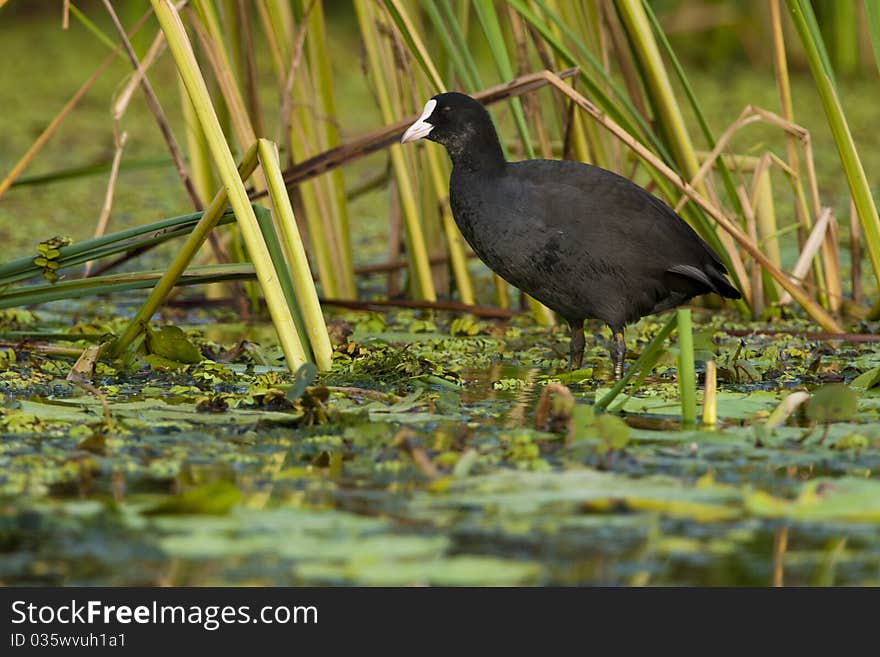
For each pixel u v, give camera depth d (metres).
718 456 8.21
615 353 11.16
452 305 14.20
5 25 37.12
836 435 8.76
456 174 11.02
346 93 30.56
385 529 6.73
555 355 12.39
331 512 6.96
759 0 29.56
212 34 11.84
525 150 12.21
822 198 21.64
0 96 29.91
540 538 6.65
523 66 13.20
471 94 11.98
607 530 6.80
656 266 11.02
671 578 6.17
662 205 11.25
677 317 8.98
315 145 13.34
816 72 11.55
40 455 8.12
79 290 10.70
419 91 13.66
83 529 6.79
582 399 10.23
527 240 10.73
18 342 12.09
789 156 13.98
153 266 17.02
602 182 10.85
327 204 13.91
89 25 11.65
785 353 12.21
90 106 29.39
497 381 10.94
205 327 14.07
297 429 8.95
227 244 14.36
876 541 6.74
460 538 6.63
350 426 8.87
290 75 12.63
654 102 12.80
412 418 9.28
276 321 9.94
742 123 12.81
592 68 13.28
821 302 14.56
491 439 8.65
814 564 6.39
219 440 8.62
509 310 14.45
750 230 13.92
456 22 12.14
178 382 10.72
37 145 10.99
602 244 10.73
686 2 27.28
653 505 7.18
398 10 11.54
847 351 12.41
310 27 13.06
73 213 20.61
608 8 13.27
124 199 21.98
